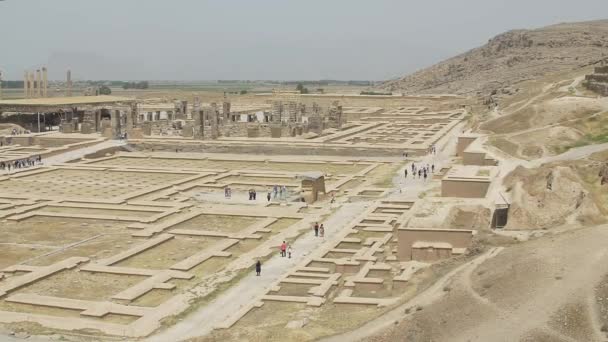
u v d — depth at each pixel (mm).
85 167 101938
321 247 57188
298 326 38250
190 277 50250
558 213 52875
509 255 38219
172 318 42000
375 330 34125
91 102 156875
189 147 119250
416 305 35844
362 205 73438
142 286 48188
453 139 122438
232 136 125562
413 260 51219
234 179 92875
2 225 67312
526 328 29781
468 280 36406
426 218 56188
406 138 123125
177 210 73312
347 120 160375
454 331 31406
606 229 38844
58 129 145000
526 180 58938
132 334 39594
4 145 123250
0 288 47688
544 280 33219
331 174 94312
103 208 74250
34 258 55938
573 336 28703
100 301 45656
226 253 56531
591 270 33188
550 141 83562
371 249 55219
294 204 75688
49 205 75625
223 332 38625
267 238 62062
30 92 176250
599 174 59094
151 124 137125
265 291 46281
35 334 39781
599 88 110438
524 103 124750
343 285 47094
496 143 88750
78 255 56906
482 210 56906
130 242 61031
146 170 98812
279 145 114500
